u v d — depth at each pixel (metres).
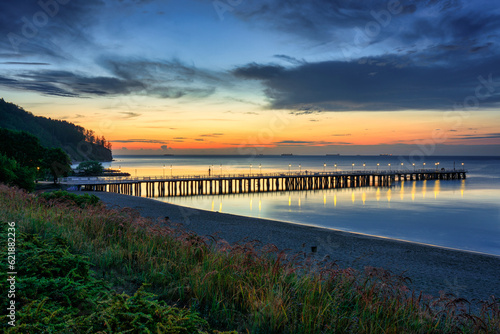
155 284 6.20
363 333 5.04
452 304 5.95
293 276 6.57
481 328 5.66
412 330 5.42
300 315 5.28
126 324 3.47
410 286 13.97
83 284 4.64
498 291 13.91
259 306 5.17
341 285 6.33
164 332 3.41
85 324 3.44
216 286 6.07
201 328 4.68
